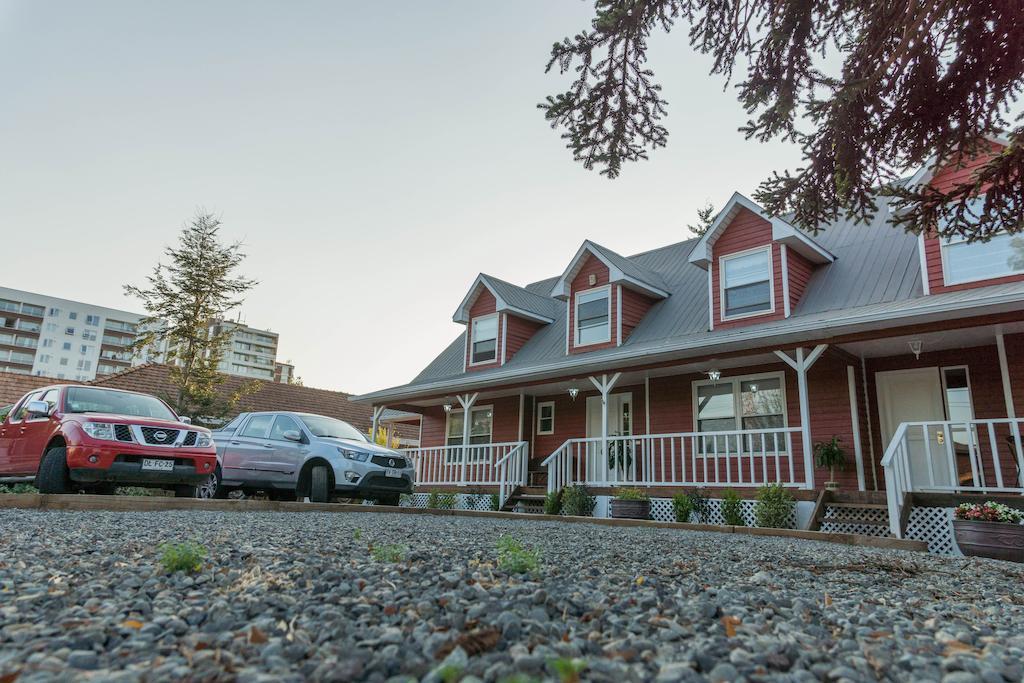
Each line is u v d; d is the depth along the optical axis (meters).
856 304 11.34
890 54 5.49
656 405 14.51
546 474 15.64
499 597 2.76
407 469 10.54
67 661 1.70
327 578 3.04
